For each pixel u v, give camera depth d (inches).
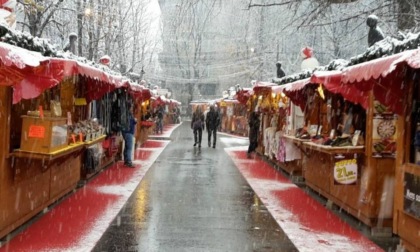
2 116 265.0
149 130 1253.7
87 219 334.0
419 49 205.6
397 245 278.5
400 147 265.3
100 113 589.9
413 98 254.7
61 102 430.3
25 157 286.5
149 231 306.7
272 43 1048.2
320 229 321.7
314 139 448.5
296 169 544.1
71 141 394.9
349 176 333.7
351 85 313.9
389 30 437.4
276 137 632.4
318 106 515.8
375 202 308.3
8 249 258.8
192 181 529.3
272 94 705.6
